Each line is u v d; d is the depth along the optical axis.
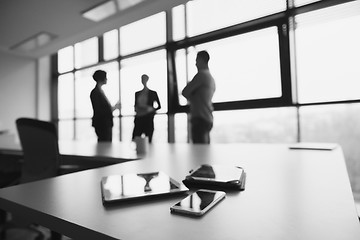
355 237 0.31
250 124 3.06
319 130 2.59
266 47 2.94
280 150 1.24
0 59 5.06
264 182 0.59
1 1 3.11
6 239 1.84
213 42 3.33
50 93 5.77
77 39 4.38
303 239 0.30
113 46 4.47
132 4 3.15
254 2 3.01
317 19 2.60
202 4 3.39
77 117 5.17
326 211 0.39
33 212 0.43
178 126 3.70
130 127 4.25
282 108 2.83
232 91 3.19
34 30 4.00
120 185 0.54
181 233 0.33
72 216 0.39
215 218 0.38
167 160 1.00
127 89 4.29
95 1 3.12
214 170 0.66
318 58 2.60
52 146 1.46
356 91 2.40
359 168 2.35
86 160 1.48
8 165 2.25
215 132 3.29
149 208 0.43
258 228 0.34
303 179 0.61
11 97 5.19
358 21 2.39
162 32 3.80
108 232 0.33
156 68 3.91
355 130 2.39
